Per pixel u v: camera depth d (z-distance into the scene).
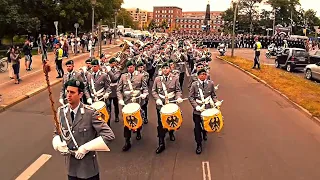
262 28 94.69
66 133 4.61
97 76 9.55
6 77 18.75
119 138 9.41
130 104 8.46
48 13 45.19
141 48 18.02
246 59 34.69
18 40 48.84
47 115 11.72
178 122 7.80
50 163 7.66
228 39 57.47
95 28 58.44
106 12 53.91
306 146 9.03
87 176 4.76
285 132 10.24
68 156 4.76
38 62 26.30
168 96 8.67
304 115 12.37
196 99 8.32
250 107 13.46
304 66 25.70
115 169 7.40
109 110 10.41
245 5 92.31
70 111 4.66
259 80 20.30
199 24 149.88
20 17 38.28
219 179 6.96
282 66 27.06
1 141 8.99
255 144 9.10
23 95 14.33
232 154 8.35
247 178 7.04
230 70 26.05
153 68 17.14
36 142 8.96
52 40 38.50
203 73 8.30
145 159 7.98
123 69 13.06
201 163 7.78
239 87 18.12
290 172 7.38
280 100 14.96
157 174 7.17
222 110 12.84
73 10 46.09
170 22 150.38
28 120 11.04
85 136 4.62
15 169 7.30
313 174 7.30
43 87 16.23
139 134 9.32
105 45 53.41
